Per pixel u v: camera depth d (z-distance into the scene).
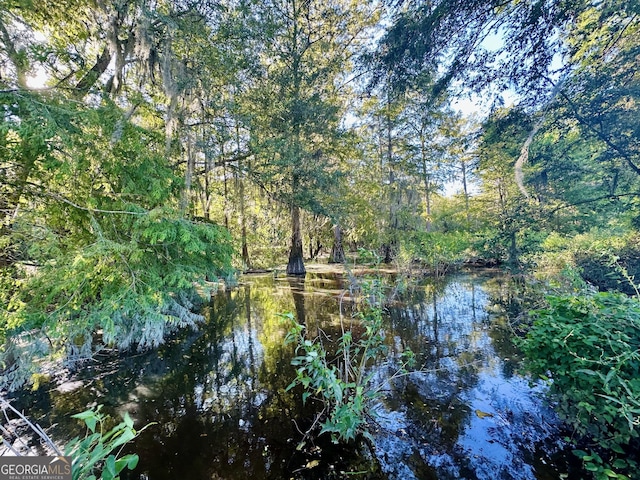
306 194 7.77
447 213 14.32
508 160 6.80
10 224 3.39
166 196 4.11
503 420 2.43
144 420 2.66
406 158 12.23
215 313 6.13
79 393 3.13
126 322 3.70
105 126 3.42
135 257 3.47
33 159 3.14
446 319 5.12
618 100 4.12
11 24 3.15
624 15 2.93
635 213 5.37
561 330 2.11
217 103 5.60
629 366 1.81
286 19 8.52
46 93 3.17
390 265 10.98
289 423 2.57
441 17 2.93
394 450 2.18
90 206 3.42
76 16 4.15
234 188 7.67
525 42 3.05
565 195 6.22
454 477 1.92
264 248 11.82
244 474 2.02
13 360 3.09
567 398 2.10
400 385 3.02
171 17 4.70
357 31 9.37
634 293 4.70
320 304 6.47
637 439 1.89
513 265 7.41
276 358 3.93
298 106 7.46
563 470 1.91
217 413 2.75
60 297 3.38
